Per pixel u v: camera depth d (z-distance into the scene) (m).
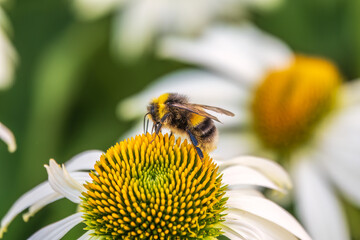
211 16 0.37
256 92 0.37
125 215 0.27
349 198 0.35
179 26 0.37
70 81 0.37
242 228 0.27
